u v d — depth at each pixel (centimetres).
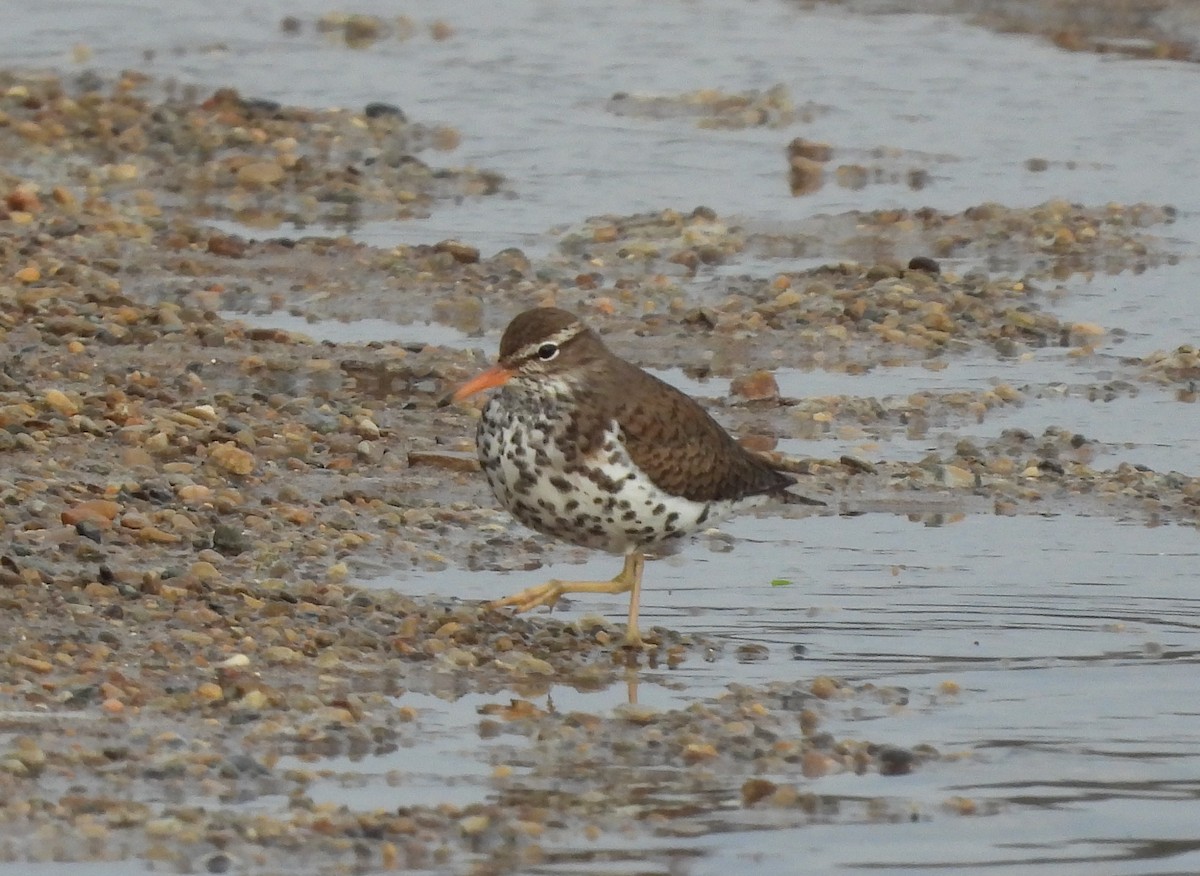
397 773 1077
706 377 1988
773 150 2902
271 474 1608
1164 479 1688
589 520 1290
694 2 3741
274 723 1125
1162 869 985
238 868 958
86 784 1035
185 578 1324
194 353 1919
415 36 3519
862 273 2311
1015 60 3344
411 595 1375
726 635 1331
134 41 3422
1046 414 1894
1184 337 2134
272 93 3125
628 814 1035
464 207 2595
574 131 2967
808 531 1565
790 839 1012
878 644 1314
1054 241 2483
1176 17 3534
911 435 1822
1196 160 2853
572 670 1256
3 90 2925
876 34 3512
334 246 2353
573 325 1285
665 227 2486
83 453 1590
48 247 2250
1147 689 1233
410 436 1730
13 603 1261
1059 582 1444
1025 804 1061
